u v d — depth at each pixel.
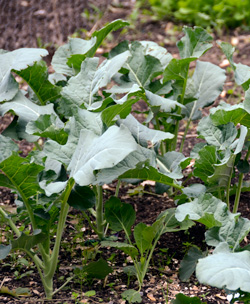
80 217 3.47
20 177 2.39
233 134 2.84
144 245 2.71
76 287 2.77
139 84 3.33
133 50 3.38
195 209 2.52
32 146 4.52
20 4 6.74
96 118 2.47
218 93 3.45
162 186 2.97
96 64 2.86
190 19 6.82
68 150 2.38
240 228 2.42
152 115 3.09
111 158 2.02
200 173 2.83
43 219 2.55
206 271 1.99
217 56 5.92
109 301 2.62
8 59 3.05
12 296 2.67
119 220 2.87
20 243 2.42
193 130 4.68
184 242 3.19
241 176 3.01
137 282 2.81
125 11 6.94
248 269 2.04
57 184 2.34
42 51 3.05
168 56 3.58
